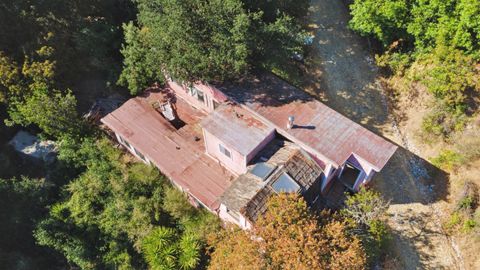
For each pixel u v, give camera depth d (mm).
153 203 29906
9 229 31797
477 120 28688
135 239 29031
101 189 31328
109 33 34656
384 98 33656
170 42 28406
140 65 32656
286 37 28516
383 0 30250
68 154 33219
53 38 31281
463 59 28234
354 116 32812
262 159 26578
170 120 32969
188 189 28062
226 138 26391
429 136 30562
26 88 31078
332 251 22188
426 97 31312
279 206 22938
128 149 33469
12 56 31297
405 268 26344
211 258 25922
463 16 26828
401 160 30547
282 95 28797
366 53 36344
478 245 25875
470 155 28125
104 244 29828
